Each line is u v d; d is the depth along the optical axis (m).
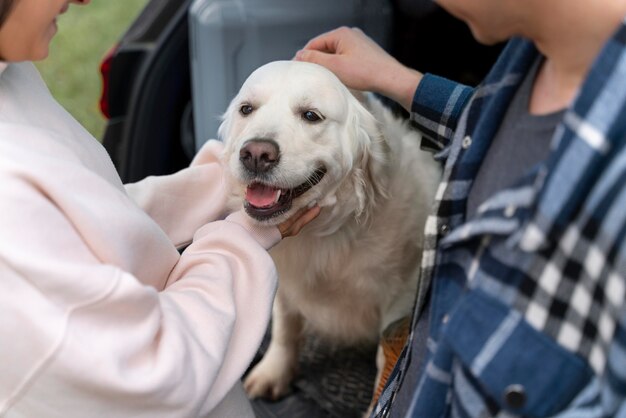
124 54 2.71
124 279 1.04
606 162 0.84
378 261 2.07
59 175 1.06
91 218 1.07
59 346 1.00
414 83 1.66
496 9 0.95
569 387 0.91
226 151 1.84
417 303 1.25
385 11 2.84
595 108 0.83
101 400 1.05
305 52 1.86
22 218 1.00
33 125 1.15
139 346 1.06
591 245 0.85
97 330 1.03
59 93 4.96
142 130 2.78
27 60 1.13
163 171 2.89
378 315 2.26
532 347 0.92
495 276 0.97
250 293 1.31
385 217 2.03
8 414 1.04
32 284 1.00
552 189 0.86
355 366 2.48
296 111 1.79
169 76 2.75
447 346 1.03
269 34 2.55
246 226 1.67
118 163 2.83
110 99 2.77
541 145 0.98
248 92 1.86
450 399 1.06
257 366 2.43
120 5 6.39
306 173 1.74
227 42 2.51
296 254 2.08
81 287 1.01
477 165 1.10
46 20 1.07
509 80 1.06
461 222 1.13
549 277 0.91
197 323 1.17
